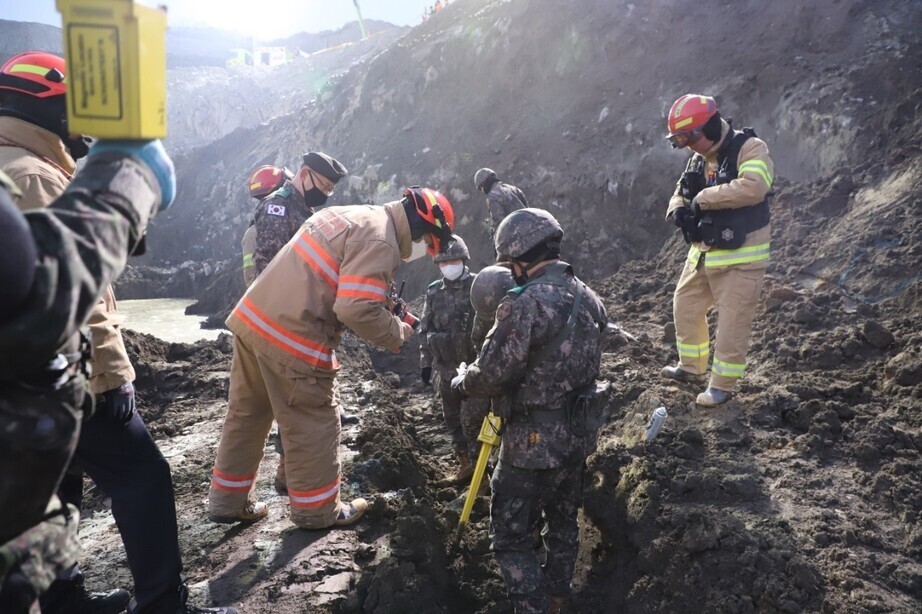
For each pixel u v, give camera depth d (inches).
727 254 178.4
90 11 52.5
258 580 131.3
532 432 122.8
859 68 366.3
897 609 118.0
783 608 120.2
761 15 451.2
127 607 114.9
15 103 98.5
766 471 157.9
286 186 184.1
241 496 144.0
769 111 389.7
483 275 157.2
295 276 128.0
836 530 137.3
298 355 129.0
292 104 1325.0
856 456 161.3
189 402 251.0
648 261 374.6
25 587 52.8
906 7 395.9
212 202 856.9
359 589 129.8
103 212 53.2
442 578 141.4
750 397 188.7
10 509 52.0
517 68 547.8
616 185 423.5
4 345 46.3
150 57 54.9
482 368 121.0
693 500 149.9
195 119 1359.5
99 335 94.8
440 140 556.7
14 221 45.4
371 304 124.0
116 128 55.0
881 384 189.6
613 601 144.1
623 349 241.1
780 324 231.3
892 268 234.8
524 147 484.4
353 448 190.5
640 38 492.7
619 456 168.1
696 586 130.9
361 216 129.6
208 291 618.5
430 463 207.8
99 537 161.5
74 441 56.4
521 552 125.1
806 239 285.3
